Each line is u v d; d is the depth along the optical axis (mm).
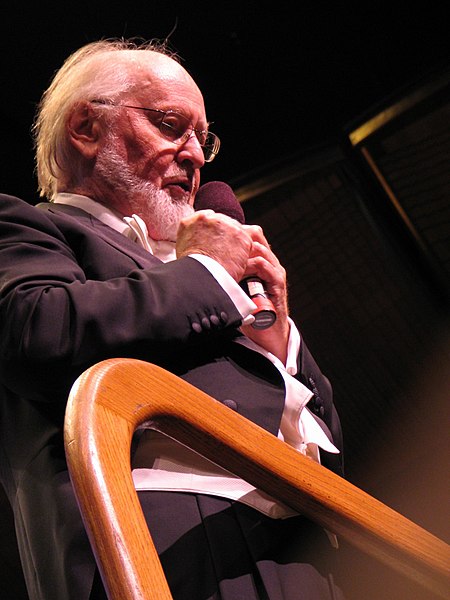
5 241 2973
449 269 7074
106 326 2633
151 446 2605
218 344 2861
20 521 2760
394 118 6906
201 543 2424
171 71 3934
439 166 6922
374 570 2717
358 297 7219
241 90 6980
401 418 7191
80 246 3084
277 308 3133
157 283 2773
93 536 1688
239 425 2229
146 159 3697
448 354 7070
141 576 1641
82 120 3807
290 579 2445
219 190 3723
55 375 2594
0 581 6098
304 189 7176
